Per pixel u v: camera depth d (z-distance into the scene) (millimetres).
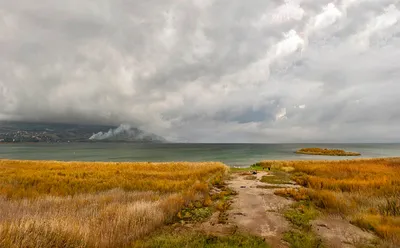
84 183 17719
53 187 15680
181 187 16375
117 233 6641
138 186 16844
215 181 19734
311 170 27469
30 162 40438
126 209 8766
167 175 23578
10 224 5816
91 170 28156
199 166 34562
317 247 6402
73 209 9312
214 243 6473
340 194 13172
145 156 103875
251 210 10500
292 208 10906
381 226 7840
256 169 35188
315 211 10086
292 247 6445
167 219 8891
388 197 12266
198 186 15141
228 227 8133
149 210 8688
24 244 5000
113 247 6016
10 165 33500
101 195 13406
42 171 25484
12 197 12406
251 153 119312
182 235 7141
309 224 8445
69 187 16062
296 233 7426
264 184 19141
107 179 20297
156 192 14633
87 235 5977
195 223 8633
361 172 24672
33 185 17344
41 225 5820
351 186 16031
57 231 5746
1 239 4934
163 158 90250
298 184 19219
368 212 9984
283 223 8609
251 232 7602
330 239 7078
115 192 14422
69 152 147250
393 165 32250
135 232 6926
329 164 35594
